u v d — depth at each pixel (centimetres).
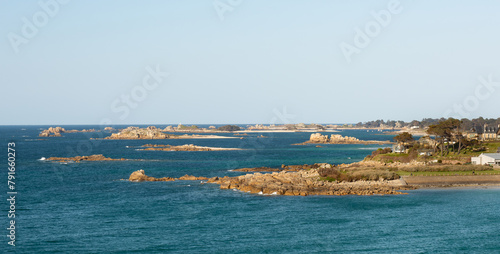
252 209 10075
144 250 7356
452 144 19150
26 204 10756
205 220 9144
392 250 7375
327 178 13675
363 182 13138
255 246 7569
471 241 7819
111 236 8088
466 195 11612
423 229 8512
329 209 10050
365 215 9500
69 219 9250
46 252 7250
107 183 14175
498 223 8919
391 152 19800
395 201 10875
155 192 12319
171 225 8800
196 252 7262
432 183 13112
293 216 9444
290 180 13125
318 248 7469
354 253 7250
